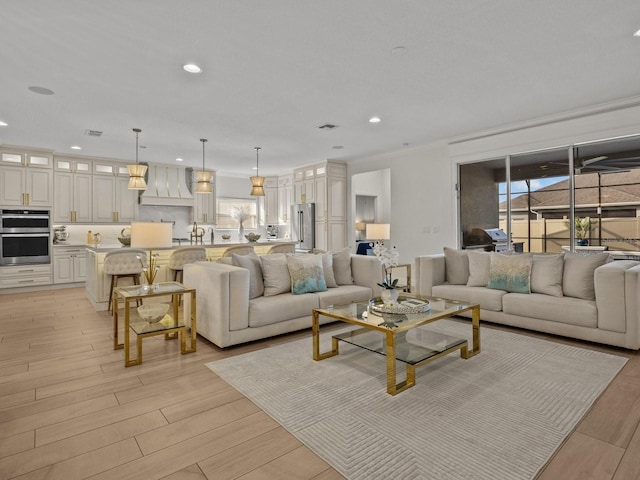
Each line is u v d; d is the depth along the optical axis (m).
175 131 5.30
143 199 7.57
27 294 6.06
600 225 4.53
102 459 1.70
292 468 1.63
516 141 5.12
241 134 5.47
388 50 2.97
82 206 7.12
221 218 8.99
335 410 2.13
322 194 7.70
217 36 2.72
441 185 6.10
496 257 4.12
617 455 1.69
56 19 2.47
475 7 2.40
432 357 2.50
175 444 1.82
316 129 5.23
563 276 3.67
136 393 2.38
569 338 3.44
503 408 2.13
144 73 3.34
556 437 1.84
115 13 2.41
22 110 4.34
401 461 1.66
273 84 3.61
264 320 3.36
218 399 2.29
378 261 4.33
